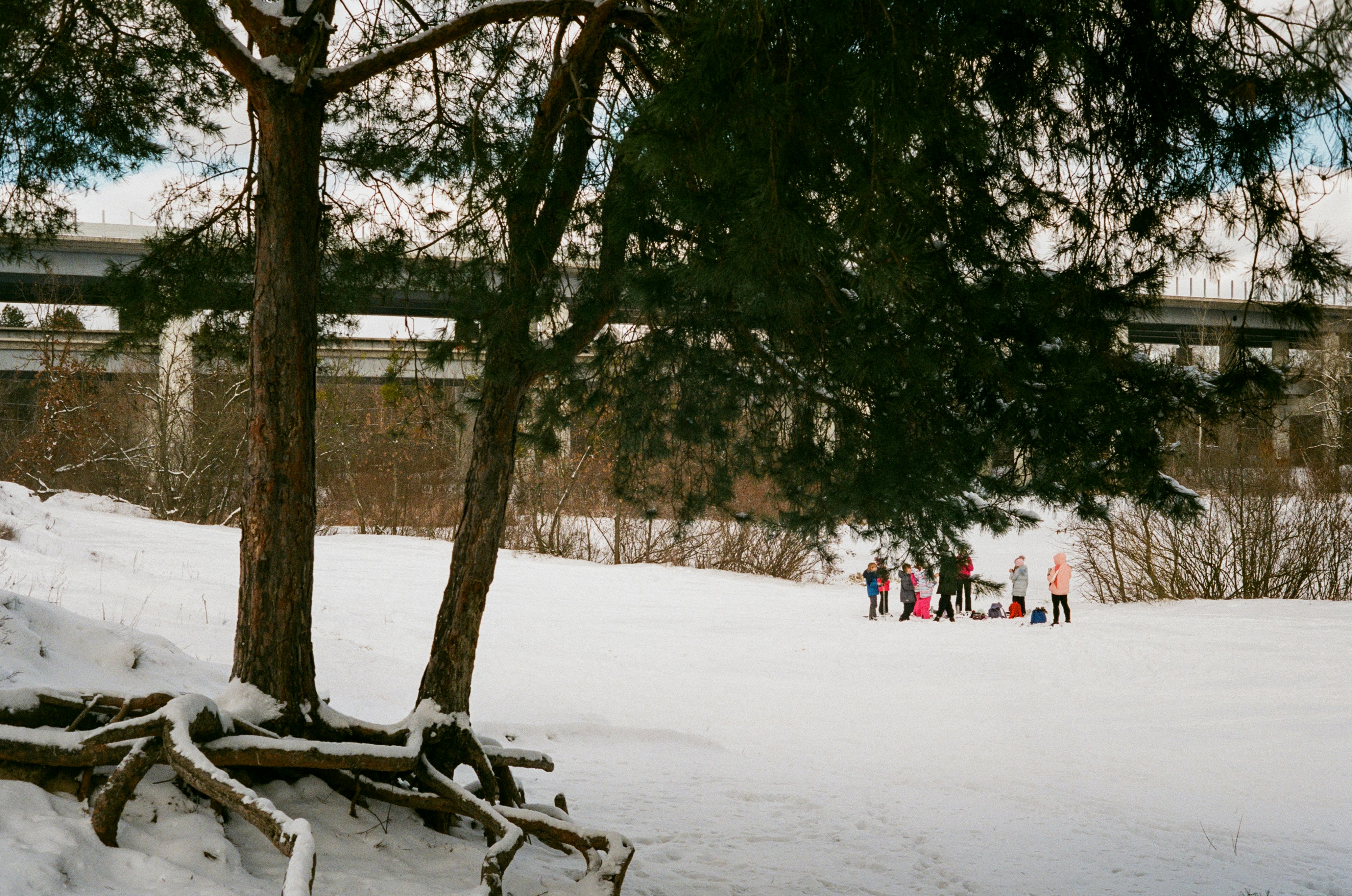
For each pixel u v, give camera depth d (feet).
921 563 23.20
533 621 74.49
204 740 14.75
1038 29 13.03
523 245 19.36
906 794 32.99
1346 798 33.04
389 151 23.07
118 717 15.01
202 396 122.01
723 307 21.11
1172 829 28.89
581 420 27.45
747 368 23.86
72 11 19.72
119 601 46.65
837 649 67.77
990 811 30.86
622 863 16.63
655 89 17.19
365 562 97.14
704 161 12.18
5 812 12.40
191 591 54.24
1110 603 91.20
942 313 17.26
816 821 28.68
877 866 24.07
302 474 17.30
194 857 13.07
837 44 11.43
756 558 115.85
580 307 20.74
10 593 23.65
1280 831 28.81
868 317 18.02
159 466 118.83
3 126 20.71
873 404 20.90
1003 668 60.44
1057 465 18.80
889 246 11.89
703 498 27.68
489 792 19.26
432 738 18.75
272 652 16.89
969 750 40.93
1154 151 15.26
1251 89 13.38
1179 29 13.82
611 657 62.64
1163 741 42.09
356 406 123.75
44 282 90.38
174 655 28.89
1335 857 26.07
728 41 11.25
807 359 20.93
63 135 21.83
